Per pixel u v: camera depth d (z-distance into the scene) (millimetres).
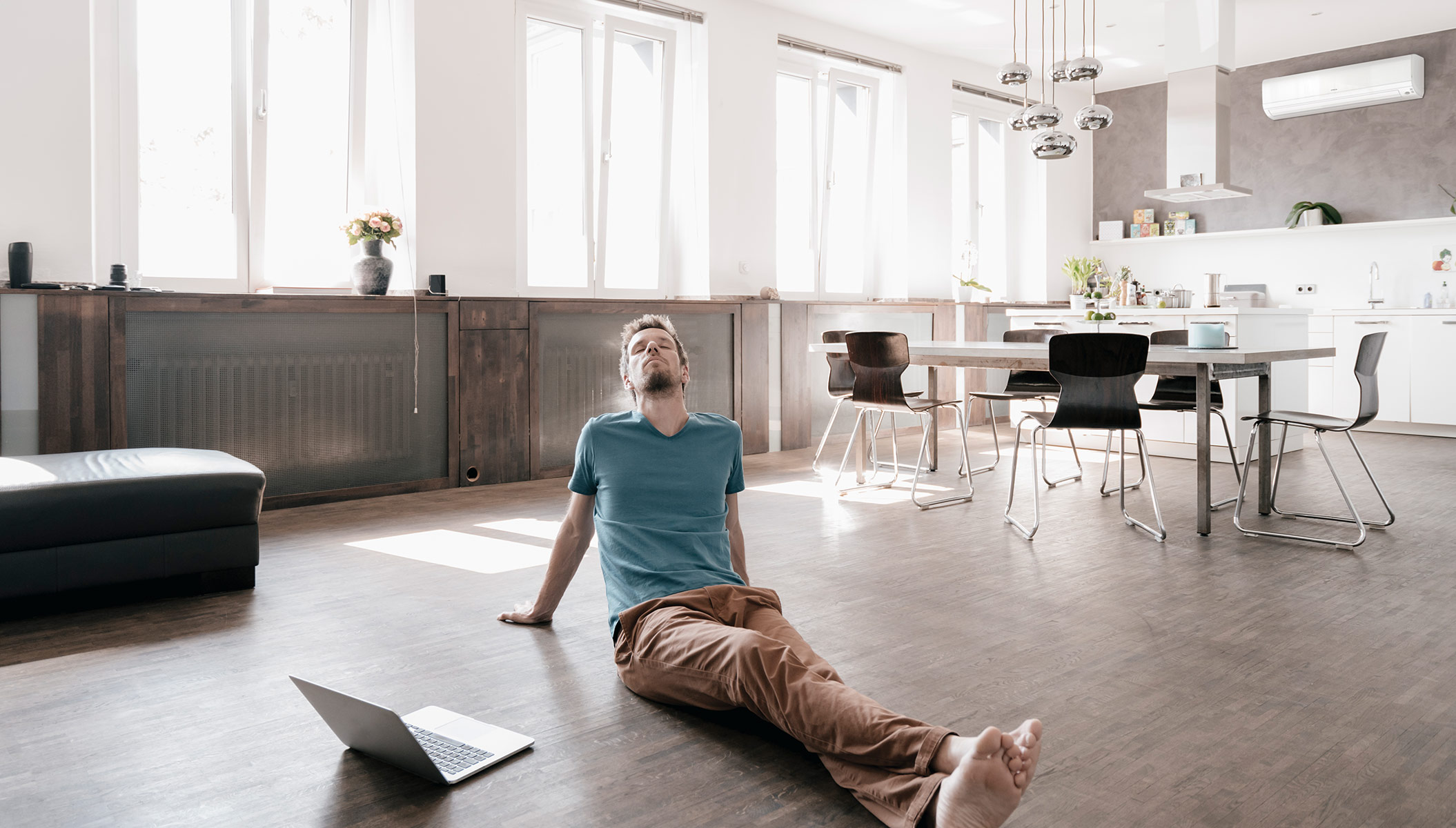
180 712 2223
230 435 4543
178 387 4383
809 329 7191
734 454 2523
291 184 5125
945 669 2502
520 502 4898
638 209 6531
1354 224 7879
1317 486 5293
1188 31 7023
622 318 6074
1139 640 2734
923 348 5332
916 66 8031
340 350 4879
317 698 1934
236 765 1951
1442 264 7605
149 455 3445
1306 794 1815
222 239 4922
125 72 4555
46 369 4047
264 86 4926
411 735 1793
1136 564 3617
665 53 6473
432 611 3016
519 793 1821
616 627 2330
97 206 4512
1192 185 7047
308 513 4598
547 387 5730
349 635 2777
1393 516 4195
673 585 2275
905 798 1620
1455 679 2426
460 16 5402
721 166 6703
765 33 6930
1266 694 2326
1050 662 2551
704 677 2021
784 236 7434
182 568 3129
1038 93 9234
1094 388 4129
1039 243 9344
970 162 8797
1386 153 7898
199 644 2695
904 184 7992
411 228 5309
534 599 3139
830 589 3275
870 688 2363
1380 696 2312
